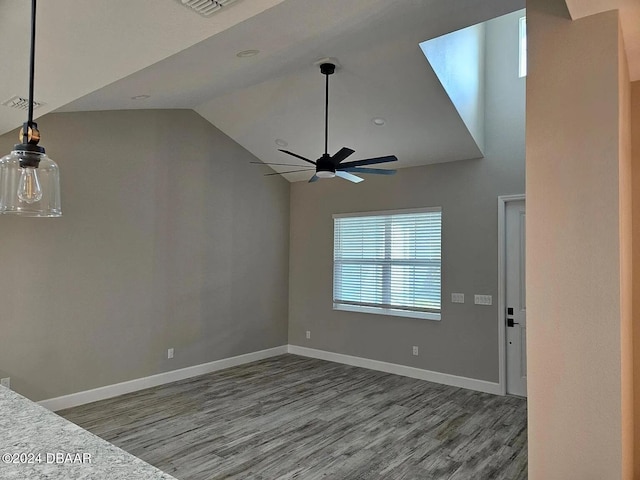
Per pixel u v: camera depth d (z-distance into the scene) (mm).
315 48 3461
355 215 6215
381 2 2689
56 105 3137
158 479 1096
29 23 2096
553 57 2102
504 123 5020
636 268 2809
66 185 4379
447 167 5406
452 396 4836
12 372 4008
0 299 3945
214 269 5844
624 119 2217
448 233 5363
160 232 5215
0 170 1747
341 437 3717
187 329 5496
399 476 3074
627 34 2160
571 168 2045
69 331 4395
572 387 2008
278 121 5406
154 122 5168
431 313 5516
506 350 4969
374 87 4352
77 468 1145
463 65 4531
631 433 2398
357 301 6211
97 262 4617
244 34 2830
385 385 5234
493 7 2906
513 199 4910
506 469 3186
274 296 6738
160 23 2102
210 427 3902
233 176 6117
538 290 2096
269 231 6672
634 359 2779
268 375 5641
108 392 4688
